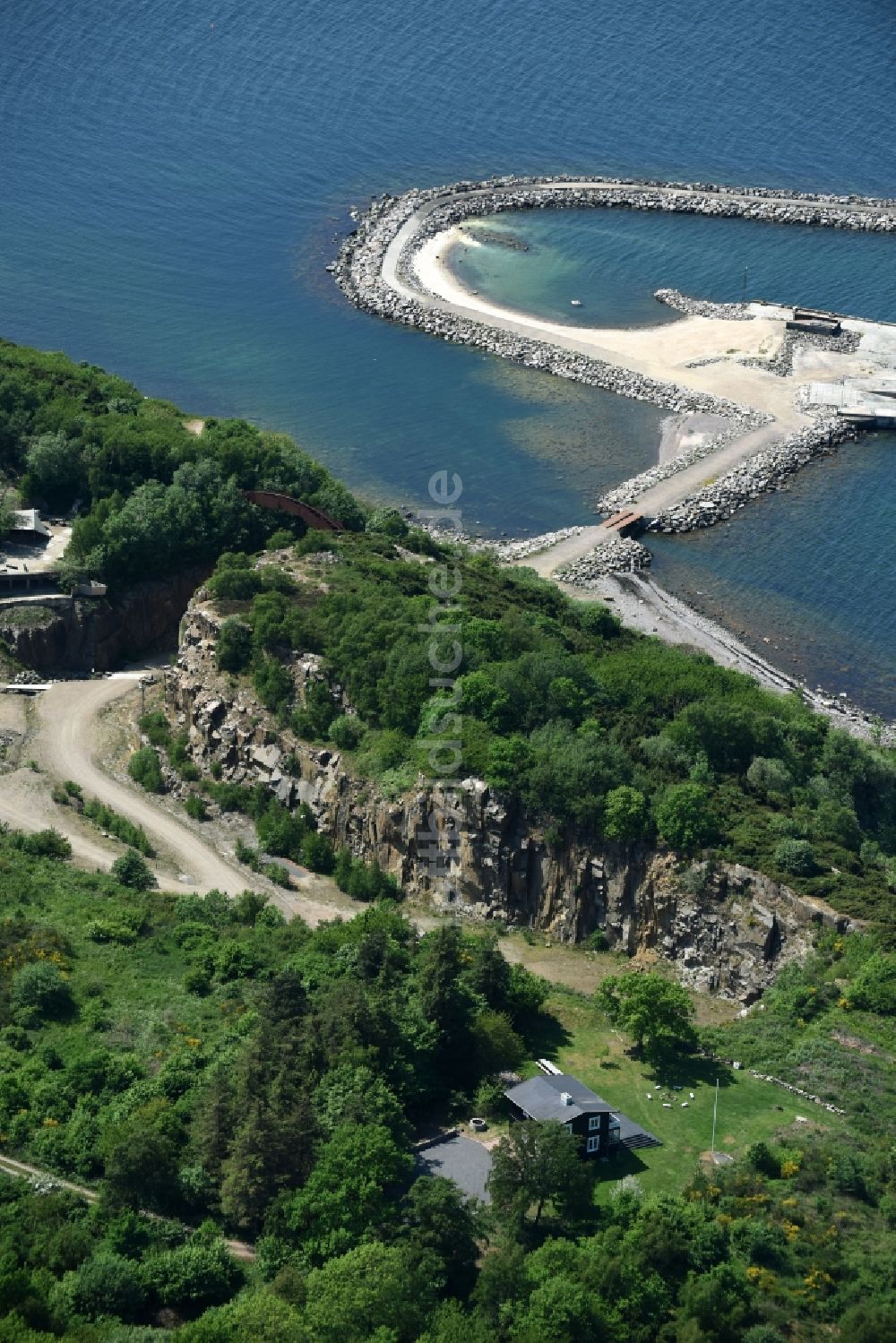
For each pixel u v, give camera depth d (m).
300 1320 175.38
